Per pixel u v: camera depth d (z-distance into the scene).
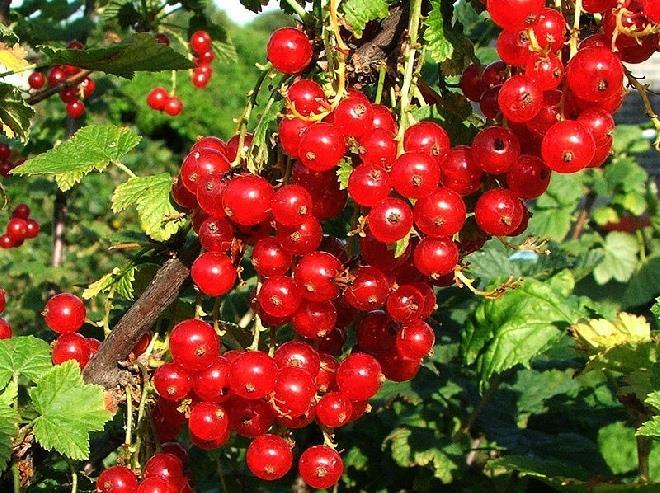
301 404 0.22
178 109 0.60
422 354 0.24
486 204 0.22
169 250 0.26
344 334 0.26
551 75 0.21
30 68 0.32
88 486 0.29
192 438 0.24
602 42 0.22
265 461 0.23
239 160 0.23
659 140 0.22
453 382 0.42
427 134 0.22
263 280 0.23
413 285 0.23
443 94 0.26
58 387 0.25
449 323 0.44
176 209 0.26
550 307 0.36
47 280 0.69
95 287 0.28
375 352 0.25
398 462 0.37
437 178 0.21
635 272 0.74
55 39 0.56
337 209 0.23
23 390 0.33
